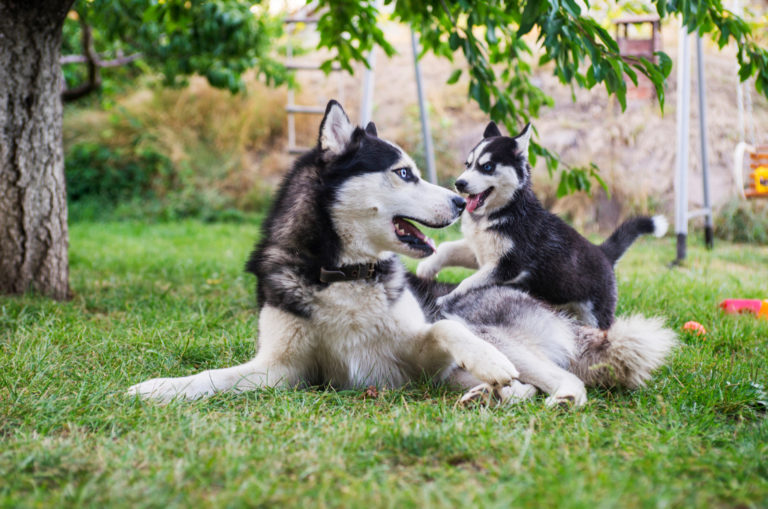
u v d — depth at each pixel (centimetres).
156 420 249
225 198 1234
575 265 442
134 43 902
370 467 205
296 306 305
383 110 1269
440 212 312
